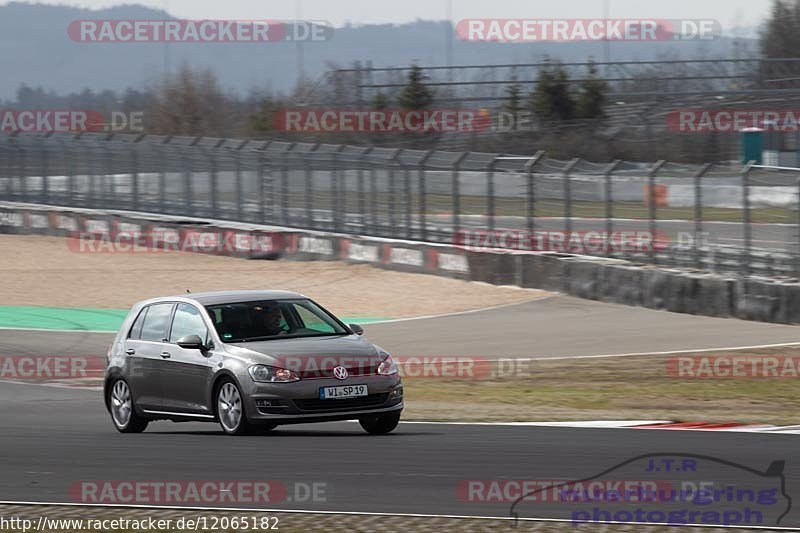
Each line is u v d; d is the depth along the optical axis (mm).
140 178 150375
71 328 97312
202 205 144000
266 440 41438
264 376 41156
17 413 56938
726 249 93250
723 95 174250
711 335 80438
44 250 142000
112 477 34812
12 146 165125
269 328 44469
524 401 58094
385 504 29672
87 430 48562
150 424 52688
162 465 36594
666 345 77312
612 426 45656
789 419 48625
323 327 45781
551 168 110750
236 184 139375
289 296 46375
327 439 41688
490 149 174500
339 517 28125
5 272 129000
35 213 154125
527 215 109000
